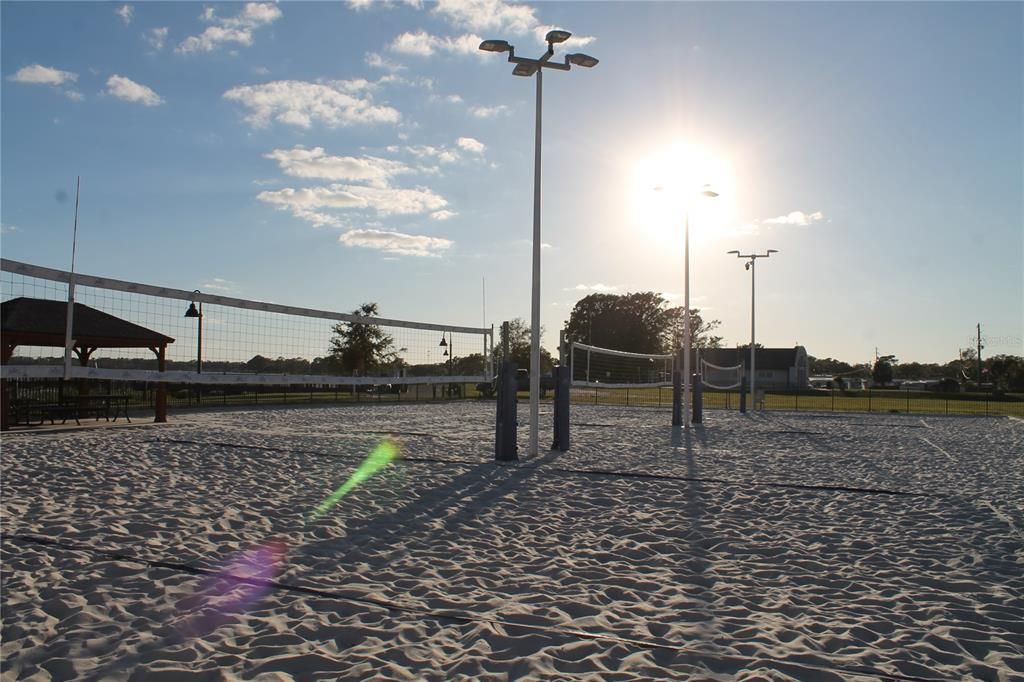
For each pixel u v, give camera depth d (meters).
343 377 12.16
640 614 3.52
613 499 6.55
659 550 4.77
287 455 9.30
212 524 5.25
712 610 3.58
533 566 4.32
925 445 12.11
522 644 3.09
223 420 15.78
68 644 3.00
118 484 6.93
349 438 11.50
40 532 4.93
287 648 2.99
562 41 9.66
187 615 3.38
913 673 2.84
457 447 10.48
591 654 2.99
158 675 2.72
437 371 16.94
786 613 3.56
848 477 8.14
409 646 3.04
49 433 11.94
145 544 4.64
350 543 4.79
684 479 7.74
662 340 61.12
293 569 4.16
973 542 5.10
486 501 6.38
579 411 22.09
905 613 3.58
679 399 15.58
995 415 23.47
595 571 4.23
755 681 2.72
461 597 3.71
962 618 3.52
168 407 19.91
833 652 3.06
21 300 13.04
